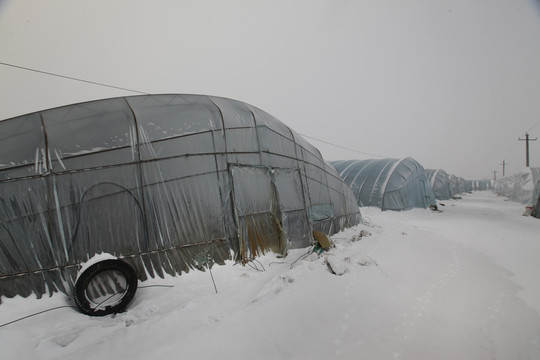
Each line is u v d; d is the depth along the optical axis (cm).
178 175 734
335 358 367
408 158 2525
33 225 579
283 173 984
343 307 513
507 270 736
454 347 390
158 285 637
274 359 367
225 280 672
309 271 692
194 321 480
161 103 803
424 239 1150
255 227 828
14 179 581
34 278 557
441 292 584
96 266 557
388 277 673
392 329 438
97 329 474
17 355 415
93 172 648
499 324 452
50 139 633
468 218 1908
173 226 702
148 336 434
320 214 1148
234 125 864
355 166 2745
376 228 1394
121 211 657
